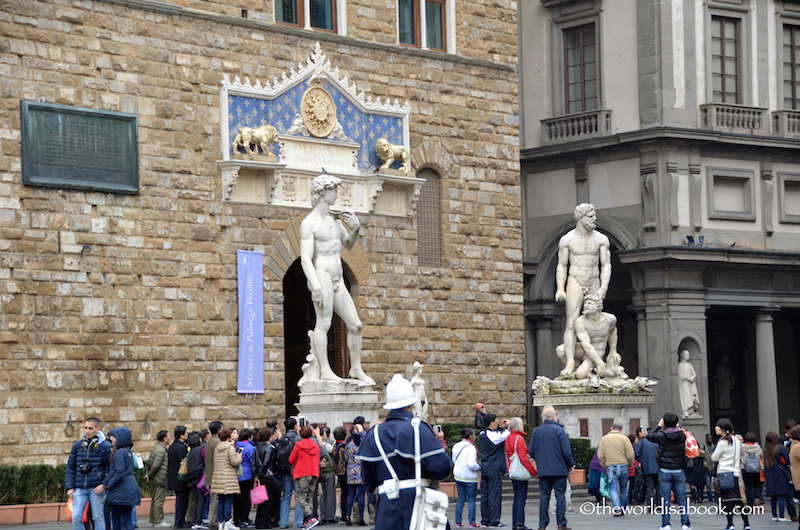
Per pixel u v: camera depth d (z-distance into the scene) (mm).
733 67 53125
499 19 44219
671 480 27562
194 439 28922
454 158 42656
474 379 42594
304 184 38781
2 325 32844
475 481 30031
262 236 37812
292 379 42719
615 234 51656
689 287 50500
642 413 41812
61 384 33688
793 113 53531
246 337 37156
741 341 58500
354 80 40406
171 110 36312
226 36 37531
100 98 35000
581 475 39844
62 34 34438
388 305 40562
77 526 24078
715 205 52062
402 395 15273
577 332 41469
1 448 32562
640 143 50750
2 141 33219
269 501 29156
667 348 49938
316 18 40094
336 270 35031
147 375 35250
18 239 33281
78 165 34406
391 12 41438
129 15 35688
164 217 35938
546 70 54156
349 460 29750
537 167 54188
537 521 32000
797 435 29188
